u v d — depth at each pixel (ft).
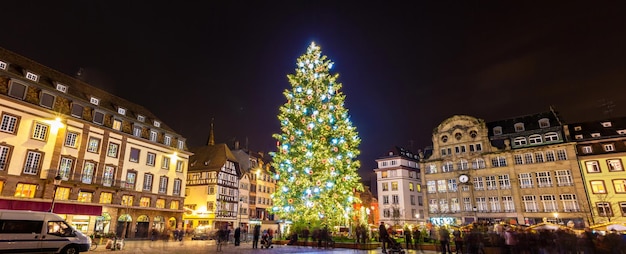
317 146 75.15
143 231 133.80
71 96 115.44
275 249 67.46
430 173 186.19
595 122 162.61
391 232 98.22
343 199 77.87
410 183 229.45
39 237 48.98
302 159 77.20
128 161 132.57
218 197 188.24
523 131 169.58
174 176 152.76
